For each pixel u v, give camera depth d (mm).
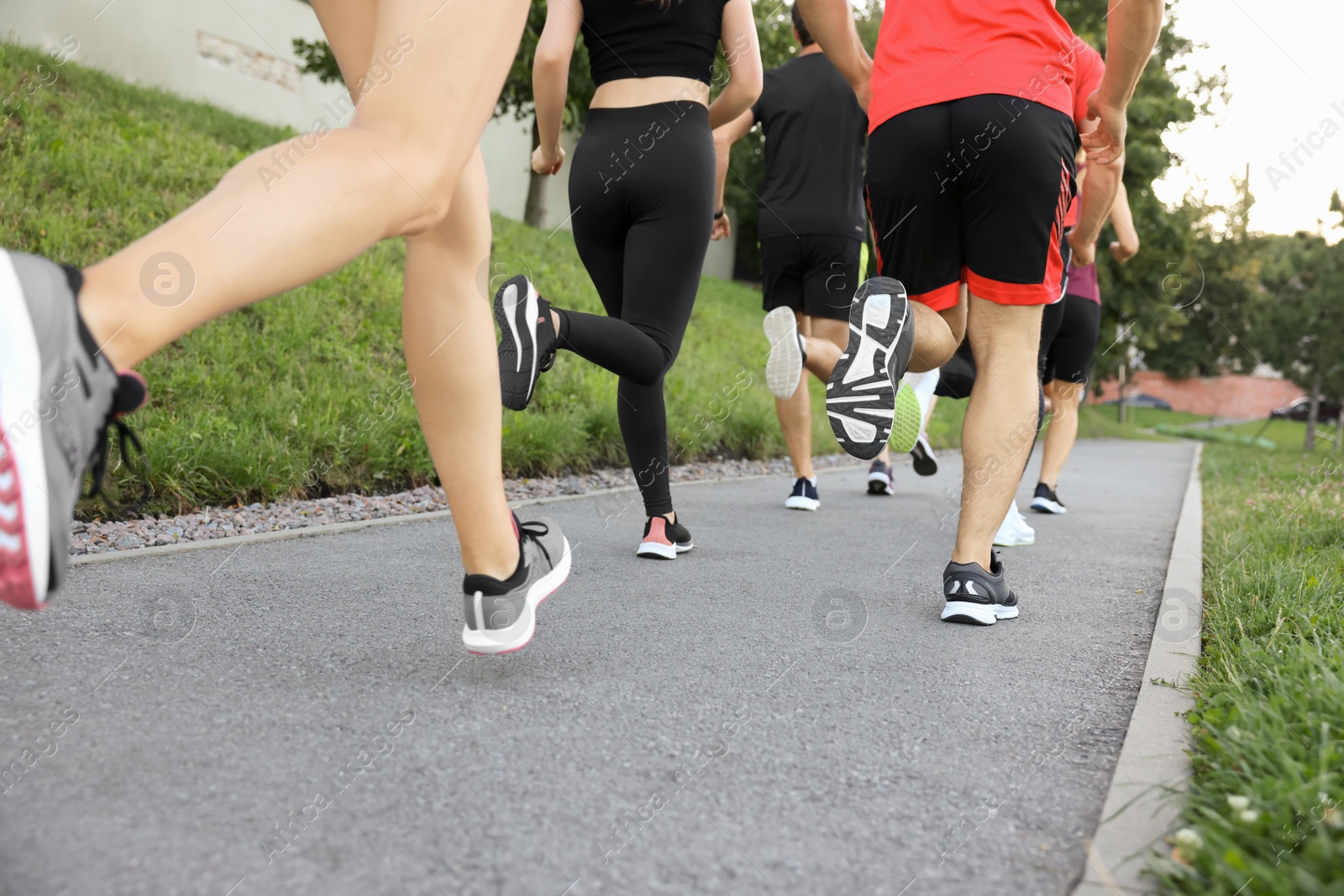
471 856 1104
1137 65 2346
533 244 10586
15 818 1125
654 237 2793
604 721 1573
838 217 4551
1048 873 1132
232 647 1890
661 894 1043
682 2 2822
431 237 1489
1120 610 2670
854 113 4555
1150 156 16312
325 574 2664
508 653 1873
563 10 2930
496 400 1606
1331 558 3076
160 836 1103
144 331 884
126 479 3357
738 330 11352
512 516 1724
